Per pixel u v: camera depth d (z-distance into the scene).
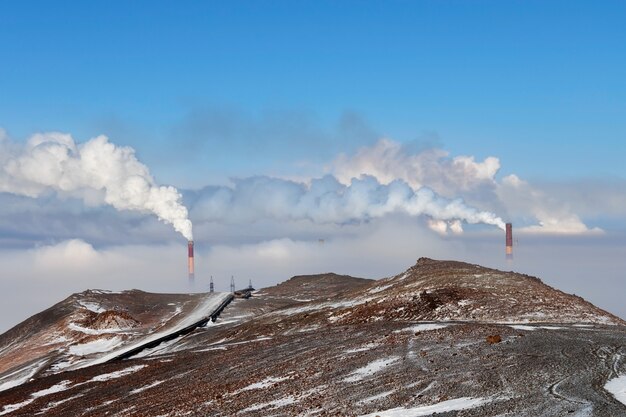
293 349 53.56
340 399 34.81
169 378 51.06
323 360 45.62
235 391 41.16
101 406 45.47
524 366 36.31
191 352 64.38
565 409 27.53
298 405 35.06
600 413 26.48
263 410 35.34
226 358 55.47
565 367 35.38
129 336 100.62
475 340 45.19
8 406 52.84
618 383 31.77
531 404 28.83
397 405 32.00
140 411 41.03
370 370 40.31
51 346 102.81
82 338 102.94
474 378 34.91
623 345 41.53
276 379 42.56
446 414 28.86
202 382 46.50
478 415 28.12
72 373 64.44
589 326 54.34
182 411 38.50
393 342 48.12
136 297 144.62
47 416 45.66
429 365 39.31
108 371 61.19
